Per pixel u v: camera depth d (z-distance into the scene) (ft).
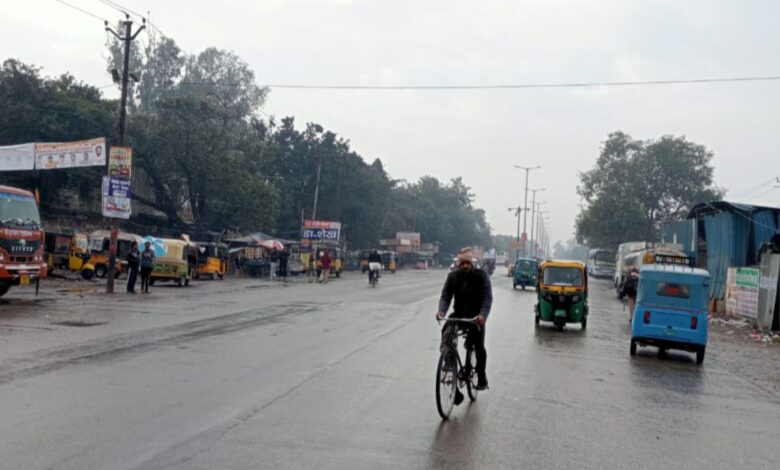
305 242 177.17
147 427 21.53
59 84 136.98
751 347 61.11
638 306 47.88
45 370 30.25
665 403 30.99
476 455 20.47
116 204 76.54
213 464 18.17
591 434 24.00
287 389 28.35
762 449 23.54
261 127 204.13
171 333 44.96
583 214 266.16
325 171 210.79
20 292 74.23
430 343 45.98
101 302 66.18
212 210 169.48
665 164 251.60
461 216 427.33
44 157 75.72
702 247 121.90
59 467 17.43
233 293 89.71
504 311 80.69
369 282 129.39
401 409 25.82
